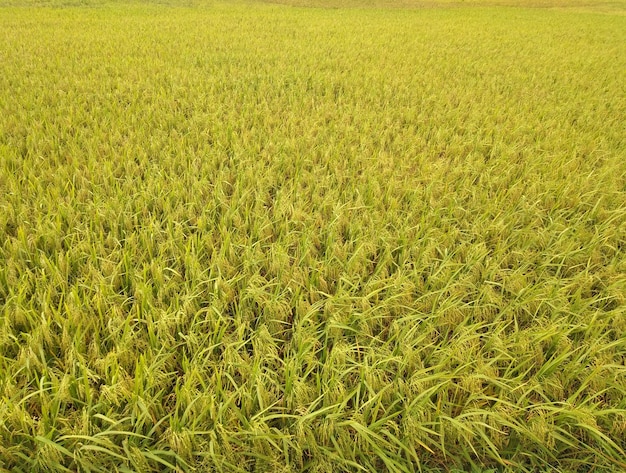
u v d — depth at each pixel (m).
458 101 7.50
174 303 2.84
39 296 2.77
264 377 2.41
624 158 5.25
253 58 10.05
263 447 2.16
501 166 5.00
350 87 7.89
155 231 3.48
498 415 2.19
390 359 2.42
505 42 14.26
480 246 3.47
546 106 7.11
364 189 4.33
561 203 4.26
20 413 2.04
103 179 4.26
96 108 6.17
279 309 2.82
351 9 27.16
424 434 2.19
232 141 5.41
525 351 2.62
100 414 2.10
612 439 2.34
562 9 31.91
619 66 10.82
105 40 11.62
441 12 26.31
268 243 3.64
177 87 7.32
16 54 9.42
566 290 3.19
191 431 2.07
